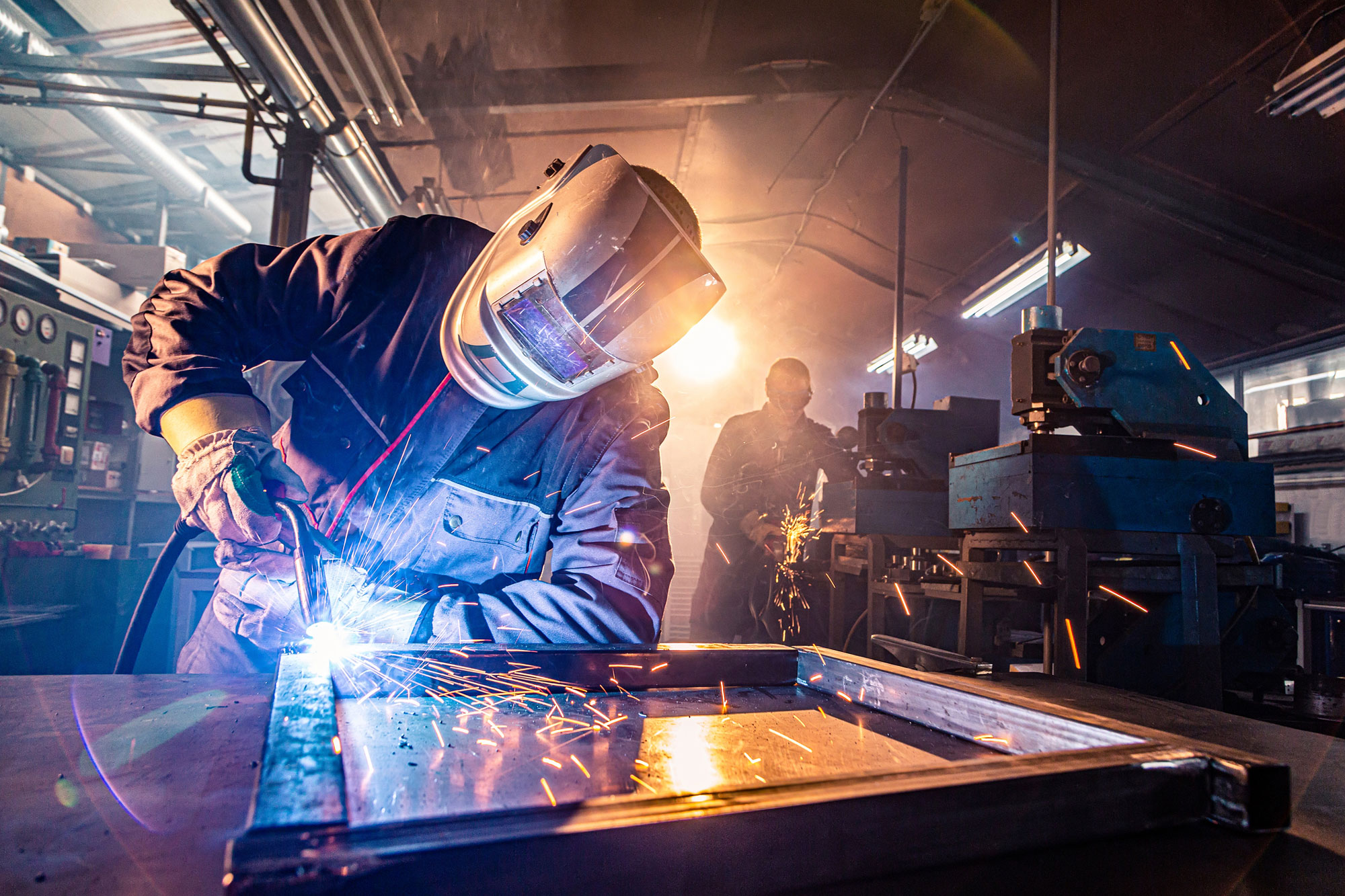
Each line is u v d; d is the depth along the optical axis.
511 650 0.93
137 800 0.53
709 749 0.71
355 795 0.53
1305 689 1.62
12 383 3.72
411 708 0.83
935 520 3.18
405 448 1.22
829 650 1.06
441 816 0.38
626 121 4.57
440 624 1.09
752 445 4.77
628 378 1.35
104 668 3.65
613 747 0.70
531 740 0.71
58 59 4.11
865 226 5.70
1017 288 4.91
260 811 0.36
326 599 1.17
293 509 1.00
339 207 8.04
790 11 3.71
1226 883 0.45
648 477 1.28
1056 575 1.75
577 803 0.41
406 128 4.31
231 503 0.95
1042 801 0.48
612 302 0.95
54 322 4.05
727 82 4.16
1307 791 0.69
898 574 2.87
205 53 5.59
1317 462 4.04
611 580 1.14
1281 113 2.94
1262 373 4.68
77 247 4.67
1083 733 0.64
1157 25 3.14
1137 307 4.91
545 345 0.99
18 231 6.73
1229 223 3.84
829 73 4.08
